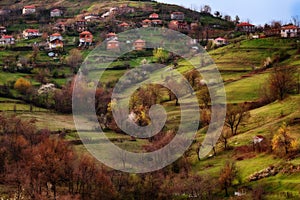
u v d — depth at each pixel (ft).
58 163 333.42
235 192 318.04
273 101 492.54
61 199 306.14
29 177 333.01
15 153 373.40
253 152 377.30
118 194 316.19
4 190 324.60
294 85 503.20
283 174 326.24
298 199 287.89
